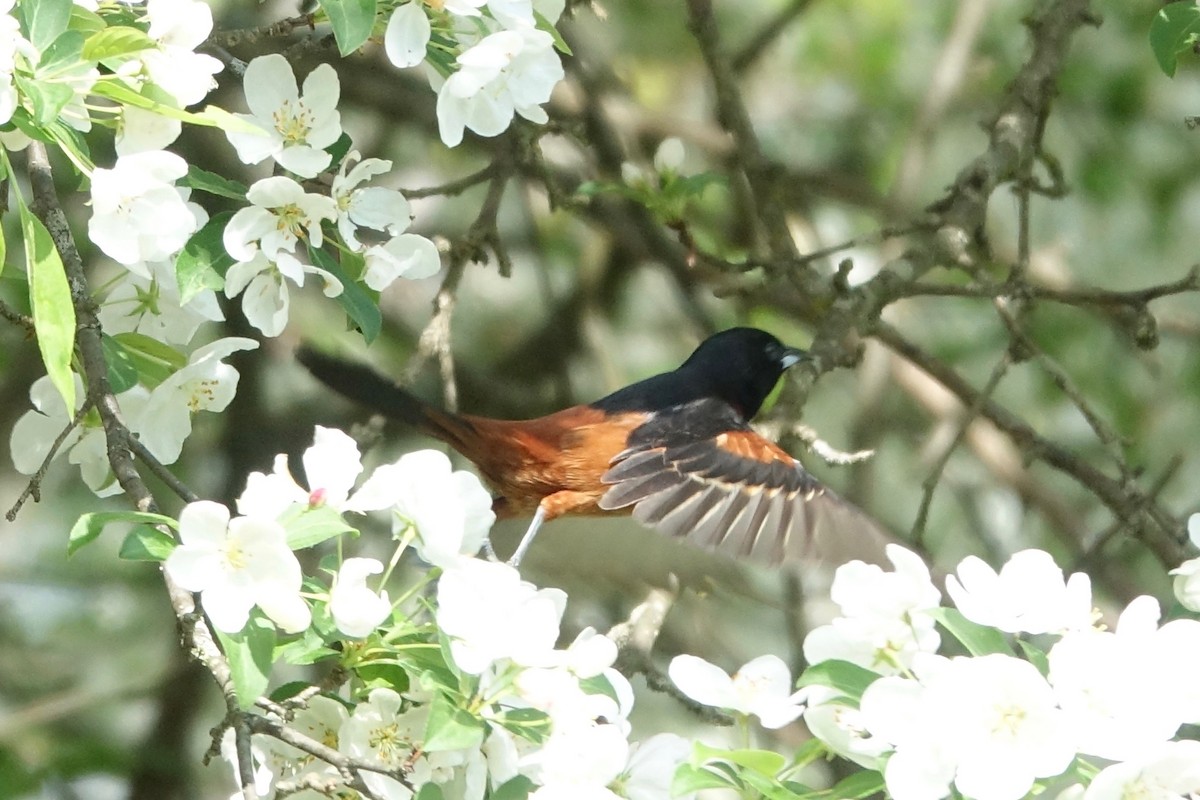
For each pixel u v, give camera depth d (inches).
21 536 535.5
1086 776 187.3
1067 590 195.8
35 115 189.9
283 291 232.7
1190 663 183.0
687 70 616.4
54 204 233.8
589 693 210.1
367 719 202.1
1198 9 300.7
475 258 366.6
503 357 540.1
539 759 196.4
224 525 187.8
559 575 353.4
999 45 583.5
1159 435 564.1
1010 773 174.6
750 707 210.1
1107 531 389.7
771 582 528.7
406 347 513.7
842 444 570.9
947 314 570.6
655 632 332.5
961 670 177.8
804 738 422.6
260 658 187.2
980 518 511.5
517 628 195.8
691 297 517.7
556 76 245.3
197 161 465.1
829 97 601.0
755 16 596.4
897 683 182.4
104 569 533.3
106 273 483.5
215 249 230.2
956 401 532.7
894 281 386.6
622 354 579.2
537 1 254.5
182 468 490.9
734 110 433.4
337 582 194.9
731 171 519.5
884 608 201.2
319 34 291.3
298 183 231.0
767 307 507.8
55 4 199.6
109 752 451.2
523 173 460.1
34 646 529.3
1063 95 554.3
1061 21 430.0
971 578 196.9
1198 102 566.6
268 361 513.7
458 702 195.3
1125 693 179.8
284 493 194.7
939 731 176.7
